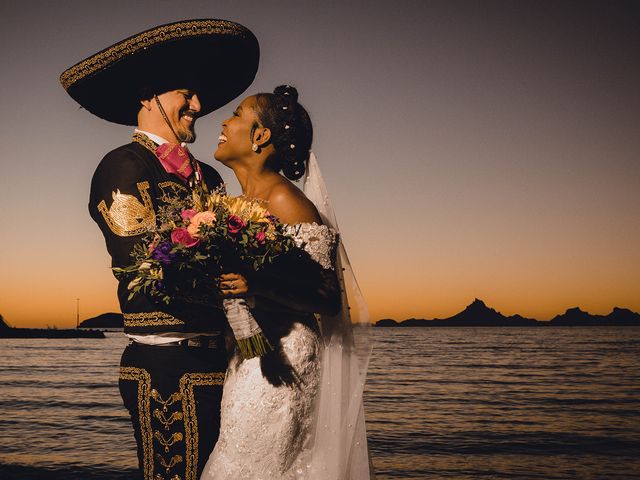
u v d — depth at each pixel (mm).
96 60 2840
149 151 2754
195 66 2951
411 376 58406
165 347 2574
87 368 71375
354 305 2971
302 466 2697
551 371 64500
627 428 27297
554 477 17750
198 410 2596
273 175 2885
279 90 2947
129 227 2584
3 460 19250
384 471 18438
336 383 2852
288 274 2604
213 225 2398
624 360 82438
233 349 2723
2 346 143000
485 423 28703
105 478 16703
